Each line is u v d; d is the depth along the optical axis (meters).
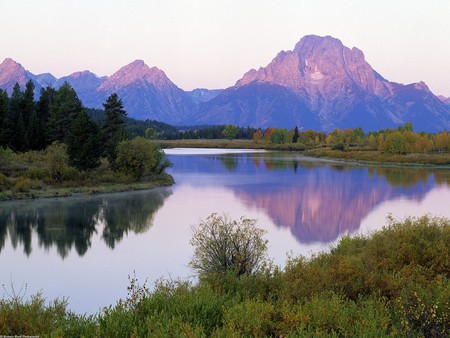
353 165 122.38
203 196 59.22
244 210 48.19
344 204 53.28
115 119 85.56
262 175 91.62
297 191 65.31
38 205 49.53
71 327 8.93
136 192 62.91
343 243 22.61
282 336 8.06
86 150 69.06
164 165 81.31
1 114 87.94
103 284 23.50
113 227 38.44
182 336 7.64
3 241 33.12
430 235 15.74
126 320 8.87
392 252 14.50
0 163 68.62
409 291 9.80
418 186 72.12
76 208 48.06
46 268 26.52
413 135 160.12
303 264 14.38
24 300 20.64
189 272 25.20
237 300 10.38
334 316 8.54
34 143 94.56
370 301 9.37
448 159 126.12
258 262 19.94
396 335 7.80
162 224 39.91
